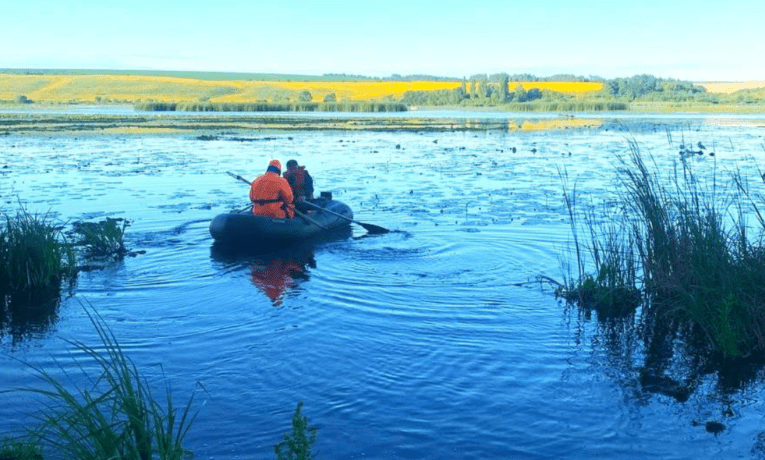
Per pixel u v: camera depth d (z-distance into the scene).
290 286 9.02
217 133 37.75
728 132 35.53
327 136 35.50
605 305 8.16
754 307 6.81
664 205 8.65
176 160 23.92
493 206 14.61
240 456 4.92
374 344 7.00
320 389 6.00
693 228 7.75
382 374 6.30
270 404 5.72
